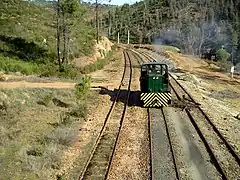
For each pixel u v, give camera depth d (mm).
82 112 22953
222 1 124500
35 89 27344
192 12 136750
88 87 26000
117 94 29766
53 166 15328
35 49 43969
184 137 19797
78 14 38062
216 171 15617
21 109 22688
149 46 103000
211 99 33000
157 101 25750
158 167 15688
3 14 57094
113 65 51219
